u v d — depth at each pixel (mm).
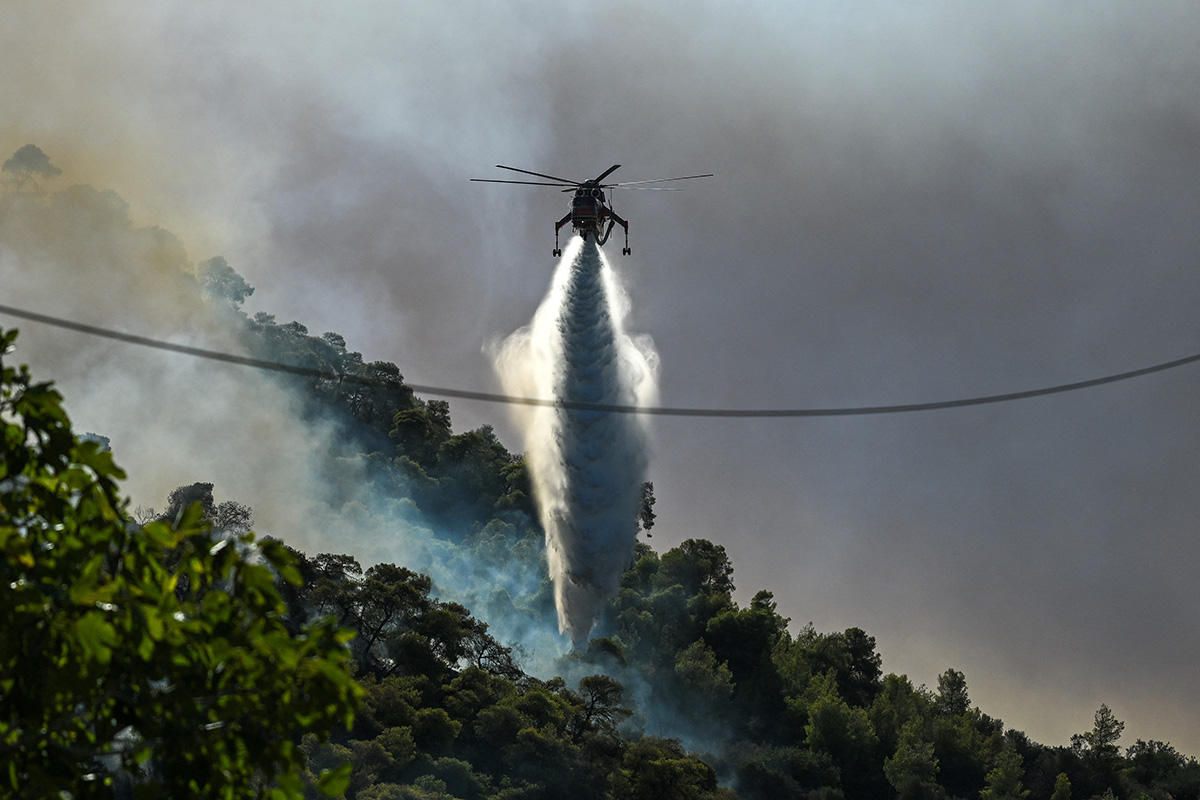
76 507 12062
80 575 11500
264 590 11984
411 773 90375
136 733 11805
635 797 97625
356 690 11742
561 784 96812
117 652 11344
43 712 11156
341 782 11906
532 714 104625
